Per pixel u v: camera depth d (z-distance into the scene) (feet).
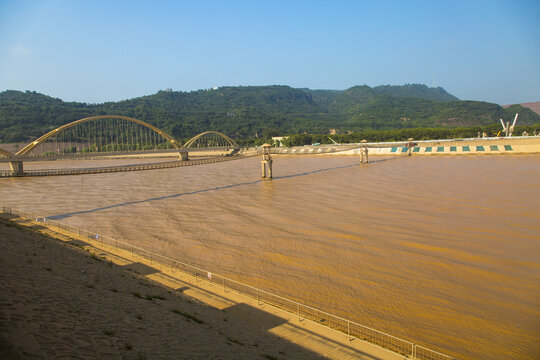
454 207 173.99
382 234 136.56
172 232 149.59
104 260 101.76
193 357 49.26
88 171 393.09
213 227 155.94
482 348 67.46
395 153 536.83
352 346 61.36
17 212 182.50
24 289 60.29
